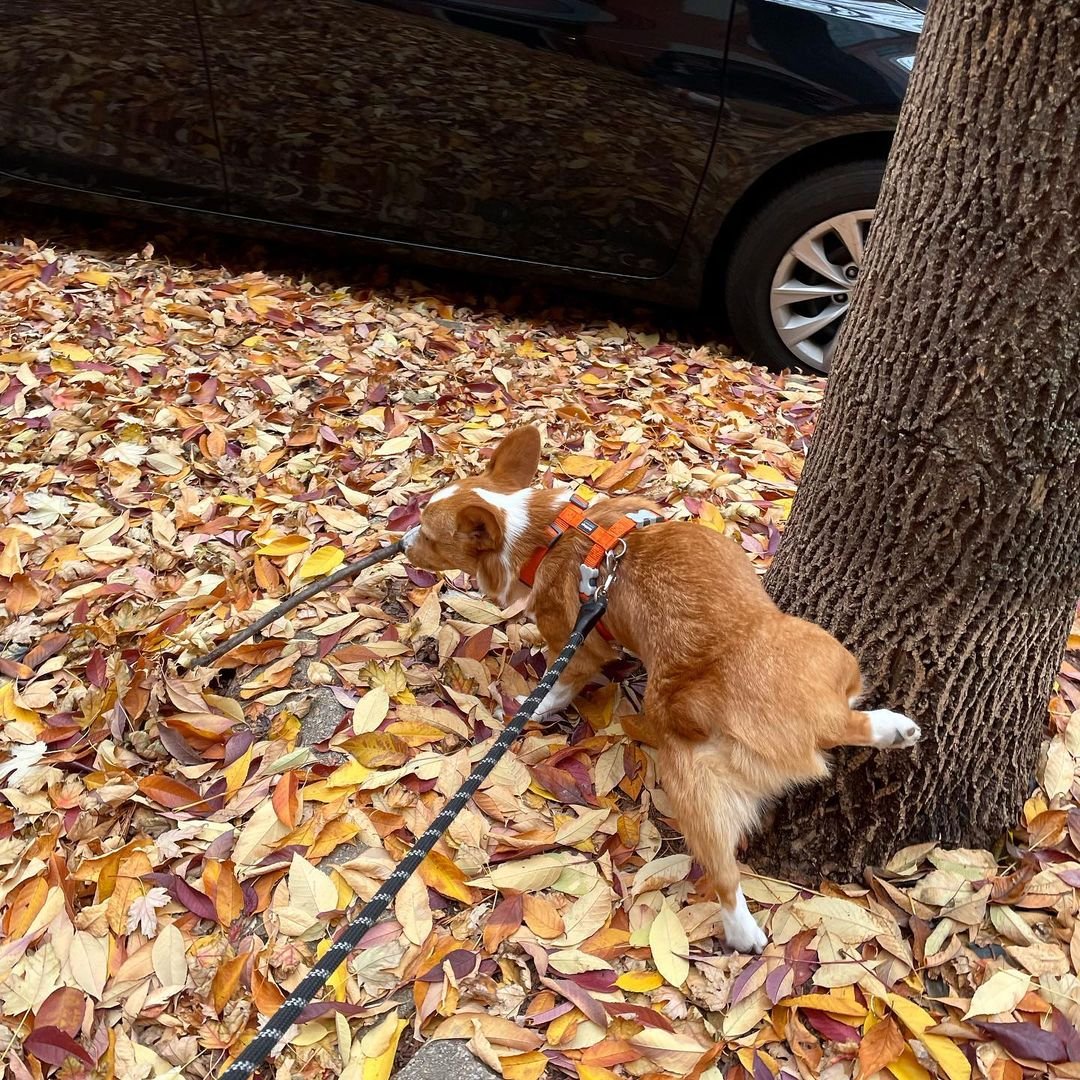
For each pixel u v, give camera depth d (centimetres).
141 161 476
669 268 447
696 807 213
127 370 420
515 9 395
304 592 295
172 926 214
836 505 223
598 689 289
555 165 428
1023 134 165
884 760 222
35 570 319
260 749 260
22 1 431
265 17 418
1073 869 224
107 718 265
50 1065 192
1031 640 214
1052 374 178
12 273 482
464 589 324
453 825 240
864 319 209
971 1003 198
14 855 230
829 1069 192
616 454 396
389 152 443
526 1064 191
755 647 217
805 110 388
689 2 382
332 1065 192
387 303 505
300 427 396
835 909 219
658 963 209
